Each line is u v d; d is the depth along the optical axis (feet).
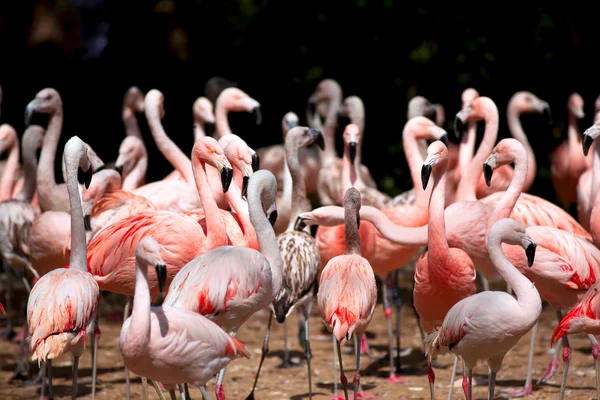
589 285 28.58
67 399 31.32
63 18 95.66
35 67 86.02
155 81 77.20
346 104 53.72
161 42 77.20
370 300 26.53
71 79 82.58
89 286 24.56
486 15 62.03
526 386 31.35
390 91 65.41
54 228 32.22
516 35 62.13
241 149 30.53
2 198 44.93
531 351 31.42
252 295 24.71
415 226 35.60
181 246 28.04
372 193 42.80
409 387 33.09
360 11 64.34
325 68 67.77
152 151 73.61
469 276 27.50
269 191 27.07
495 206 32.55
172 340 21.40
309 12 68.28
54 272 24.82
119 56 78.43
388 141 65.72
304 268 31.32
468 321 23.32
